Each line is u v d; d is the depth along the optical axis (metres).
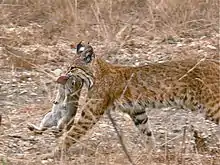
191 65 12.96
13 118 13.37
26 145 12.43
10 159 11.30
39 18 19.91
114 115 14.19
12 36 18.41
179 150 11.79
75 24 19.09
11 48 17.67
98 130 13.33
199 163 11.59
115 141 12.68
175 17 19.67
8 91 15.51
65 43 18.38
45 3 20.34
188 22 19.55
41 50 17.56
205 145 12.48
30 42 18.25
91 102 12.75
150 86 12.96
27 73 16.42
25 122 13.02
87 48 12.95
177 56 17.48
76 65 12.91
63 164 11.32
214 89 12.70
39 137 12.75
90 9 20.05
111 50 17.94
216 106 12.70
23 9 20.30
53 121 12.79
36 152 12.12
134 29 19.20
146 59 17.66
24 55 17.23
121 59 17.62
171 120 14.13
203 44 18.44
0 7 20.30
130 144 12.38
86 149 12.16
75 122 12.81
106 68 12.96
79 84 12.94
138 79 13.01
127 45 18.33
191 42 18.72
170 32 19.03
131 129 13.46
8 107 14.54
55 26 19.14
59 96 12.84
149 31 19.06
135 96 12.98
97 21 19.19
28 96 15.27
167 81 12.91
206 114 12.86
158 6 19.86
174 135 13.37
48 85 15.68
